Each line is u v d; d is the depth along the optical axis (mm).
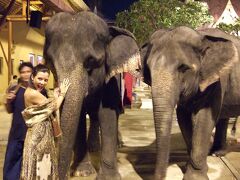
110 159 3852
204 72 3619
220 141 5270
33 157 3033
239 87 4391
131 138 6621
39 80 3113
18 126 3553
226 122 5227
